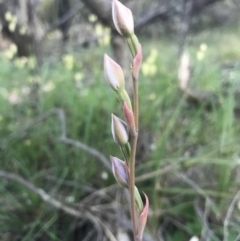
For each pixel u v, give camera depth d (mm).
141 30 667
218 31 878
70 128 361
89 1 358
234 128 338
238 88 415
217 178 297
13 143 348
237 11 897
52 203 271
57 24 712
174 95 403
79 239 264
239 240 228
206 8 774
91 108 327
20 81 551
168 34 798
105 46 467
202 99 419
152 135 356
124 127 81
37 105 450
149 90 402
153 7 648
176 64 553
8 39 772
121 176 85
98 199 285
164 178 291
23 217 278
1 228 265
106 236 244
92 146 328
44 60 673
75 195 286
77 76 455
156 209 258
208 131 354
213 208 248
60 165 319
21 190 292
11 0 690
